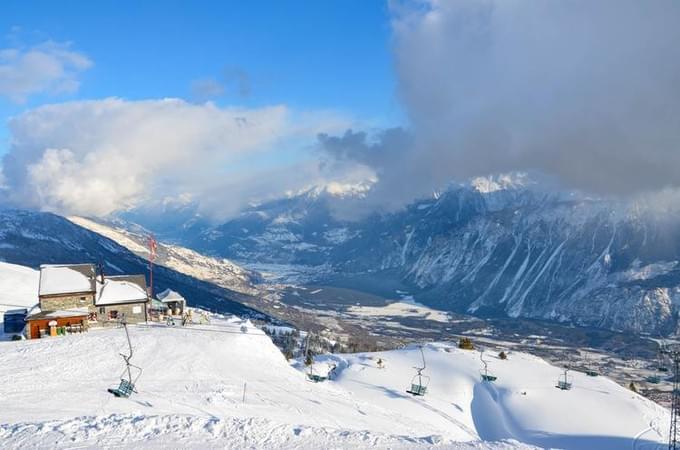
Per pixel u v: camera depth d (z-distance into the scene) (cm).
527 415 7488
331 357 10025
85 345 5912
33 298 12125
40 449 2267
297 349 16675
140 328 7475
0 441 2347
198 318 8800
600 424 7262
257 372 5938
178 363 5556
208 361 5853
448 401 7700
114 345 6012
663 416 7912
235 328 7756
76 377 4625
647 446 6631
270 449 2412
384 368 8900
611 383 9681
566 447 6556
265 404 4594
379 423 4862
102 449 2298
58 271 7981
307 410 4709
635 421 7500
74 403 3741
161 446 2367
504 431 6994
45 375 4581
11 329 7988
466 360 9938
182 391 4534
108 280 8419
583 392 8600
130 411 3662
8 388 4069
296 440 2561
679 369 10462
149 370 5159
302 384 5950
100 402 3822
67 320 7219
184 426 2634
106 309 7962
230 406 4272
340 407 5200
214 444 2431
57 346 5816
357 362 9262
